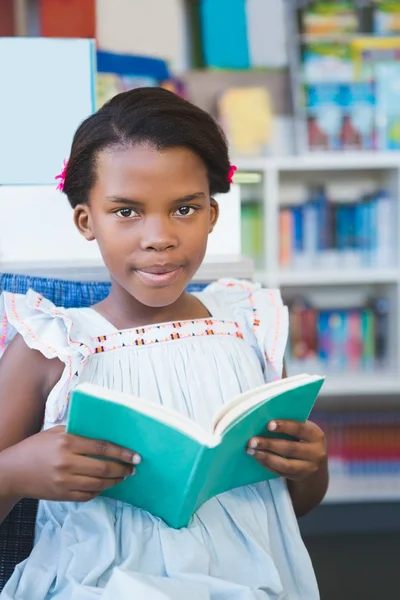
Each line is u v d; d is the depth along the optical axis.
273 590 0.91
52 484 0.84
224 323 1.07
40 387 0.98
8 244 1.40
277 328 1.09
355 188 3.08
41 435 0.88
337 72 2.81
